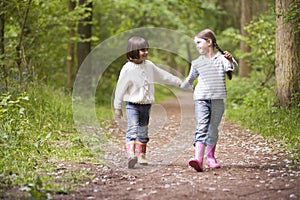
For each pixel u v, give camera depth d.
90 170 5.92
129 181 5.38
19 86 9.66
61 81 15.98
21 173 5.46
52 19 14.12
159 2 20.88
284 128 8.73
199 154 5.96
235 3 23.52
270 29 14.28
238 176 5.57
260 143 8.05
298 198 4.54
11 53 11.80
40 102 9.56
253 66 15.43
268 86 13.47
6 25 13.45
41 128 8.44
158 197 4.64
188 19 26.06
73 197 4.61
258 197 4.60
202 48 6.18
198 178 5.50
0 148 6.36
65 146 7.41
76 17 14.39
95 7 18.28
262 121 9.95
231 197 4.61
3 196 4.54
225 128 10.18
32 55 13.19
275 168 6.04
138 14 22.22
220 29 24.47
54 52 15.52
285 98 10.76
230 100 14.95
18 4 11.48
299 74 10.68
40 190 4.71
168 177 5.60
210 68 6.07
